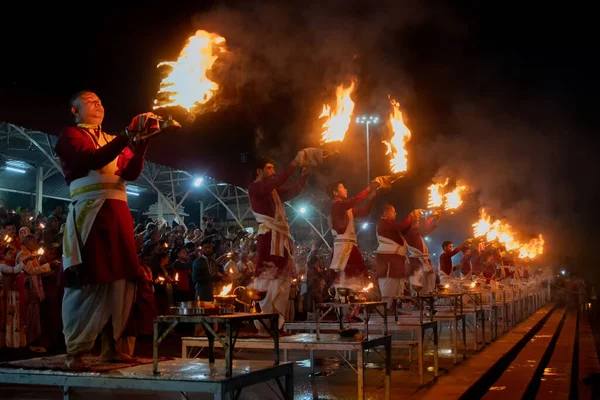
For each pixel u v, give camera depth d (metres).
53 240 9.41
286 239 7.34
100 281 4.08
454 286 13.16
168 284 10.47
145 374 3.68
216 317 3.66
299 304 13.63
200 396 6.28
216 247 12.39
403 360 9.31
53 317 8.94
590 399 9.47
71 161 4.23
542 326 18.30
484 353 10.21
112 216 4.23
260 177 7.49
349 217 8.84
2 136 12.66
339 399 6.07
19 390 6.52
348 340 5.41
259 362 4.25
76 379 3.72
